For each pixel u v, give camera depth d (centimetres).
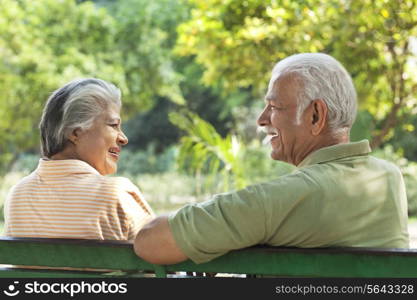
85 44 2141
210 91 3219
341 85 238
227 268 213
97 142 275
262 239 215
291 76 239
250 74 959
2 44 1933
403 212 239
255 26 895
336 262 204
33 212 268
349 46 891
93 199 262
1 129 2003
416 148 1917
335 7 873
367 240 224
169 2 2591
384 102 970
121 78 2158
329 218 217
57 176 268
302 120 239
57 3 2102
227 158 775
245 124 2823
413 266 200
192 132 775
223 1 927
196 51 975
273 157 249
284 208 213
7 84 1902
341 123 239
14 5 1970
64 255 220
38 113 2006
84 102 273
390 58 946
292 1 886
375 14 841
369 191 227
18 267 245
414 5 831
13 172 2633
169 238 212
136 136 3359
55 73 1970
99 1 3198
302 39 877
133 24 2312
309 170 223
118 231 263
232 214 210
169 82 2422
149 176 2642
